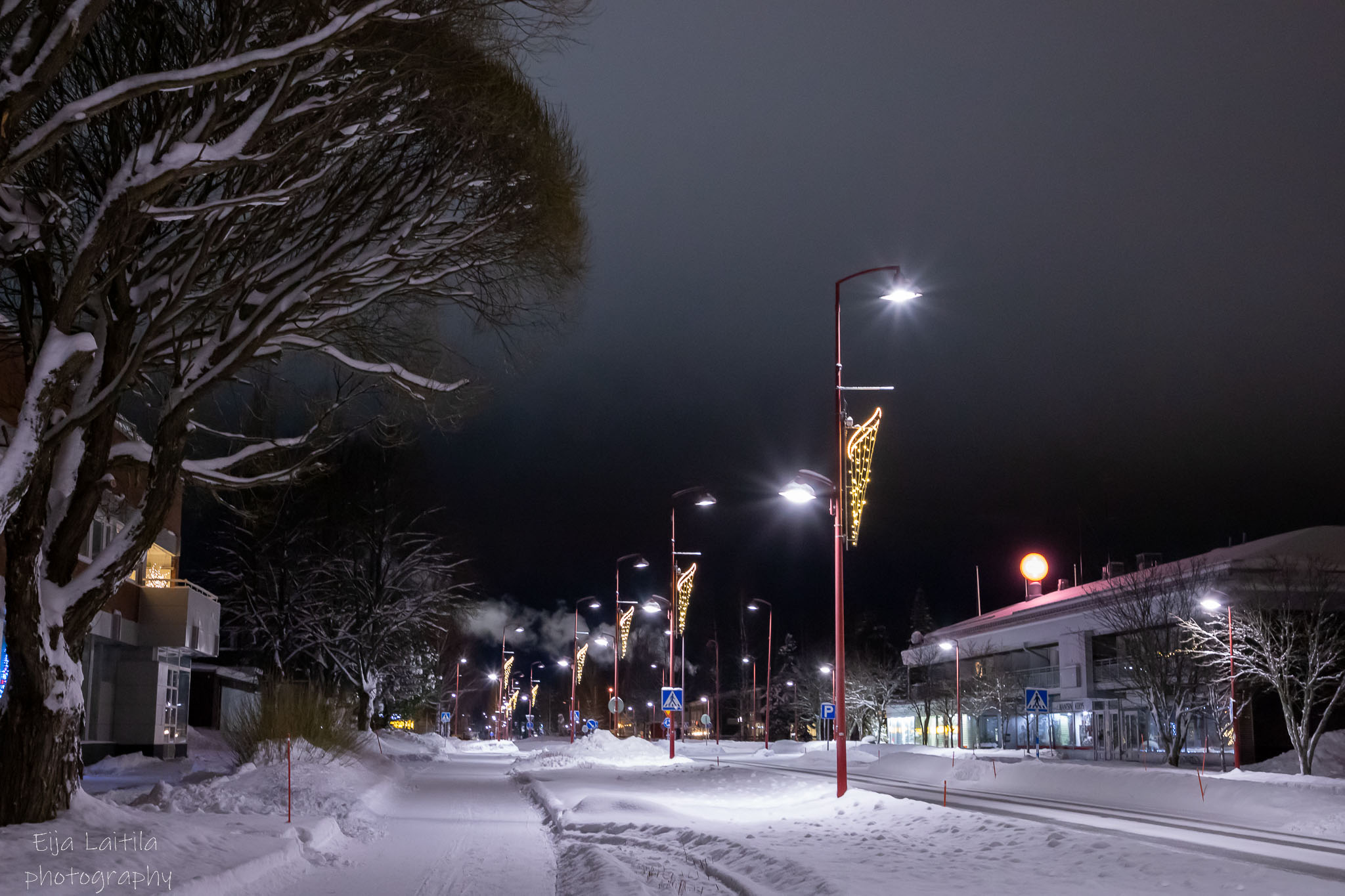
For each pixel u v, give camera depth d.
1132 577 49.78
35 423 12.47
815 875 12.31
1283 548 52.50
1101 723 59.47
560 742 110.94
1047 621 66.75
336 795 23.30
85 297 12.83
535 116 16.00
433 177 15.76
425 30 13.79
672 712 47.00
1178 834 20.66
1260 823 23.73
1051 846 14.59
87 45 13.41
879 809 20.14
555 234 17.11
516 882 13.98
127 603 38.25
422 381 17.30
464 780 37.00
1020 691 68.31
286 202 14.55
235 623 54.22
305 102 13.17
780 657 133.12
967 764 40.59
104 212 12.21
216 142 13.31
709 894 12.27
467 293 17.70
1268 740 48.03
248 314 15.84
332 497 51.66
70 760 14.16
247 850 13.91
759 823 19.62
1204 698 46.19
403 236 15.73
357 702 52.69
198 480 16.53
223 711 57.44
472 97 14.73
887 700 84.81
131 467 17.23
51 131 10.02
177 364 14.97
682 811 22.27
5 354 17.59
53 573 14.52
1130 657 45.97
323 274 15.34
